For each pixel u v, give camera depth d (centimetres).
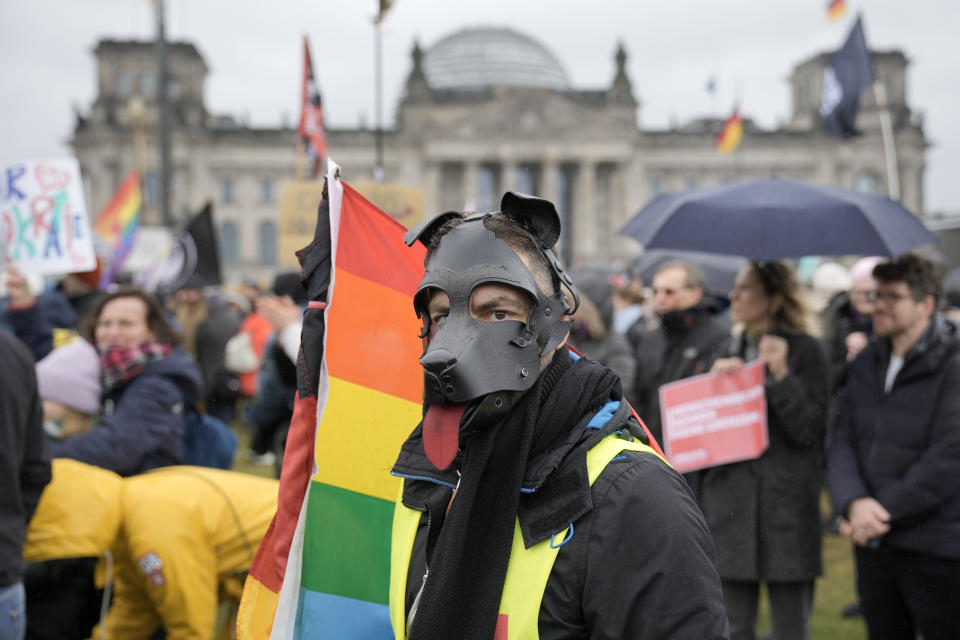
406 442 217
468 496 183
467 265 190
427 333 201
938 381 439
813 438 487
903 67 8306
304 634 242
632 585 175
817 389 494
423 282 193
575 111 7931
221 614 602
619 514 180
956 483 423
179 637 399
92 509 401
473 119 7844
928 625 433
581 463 185
